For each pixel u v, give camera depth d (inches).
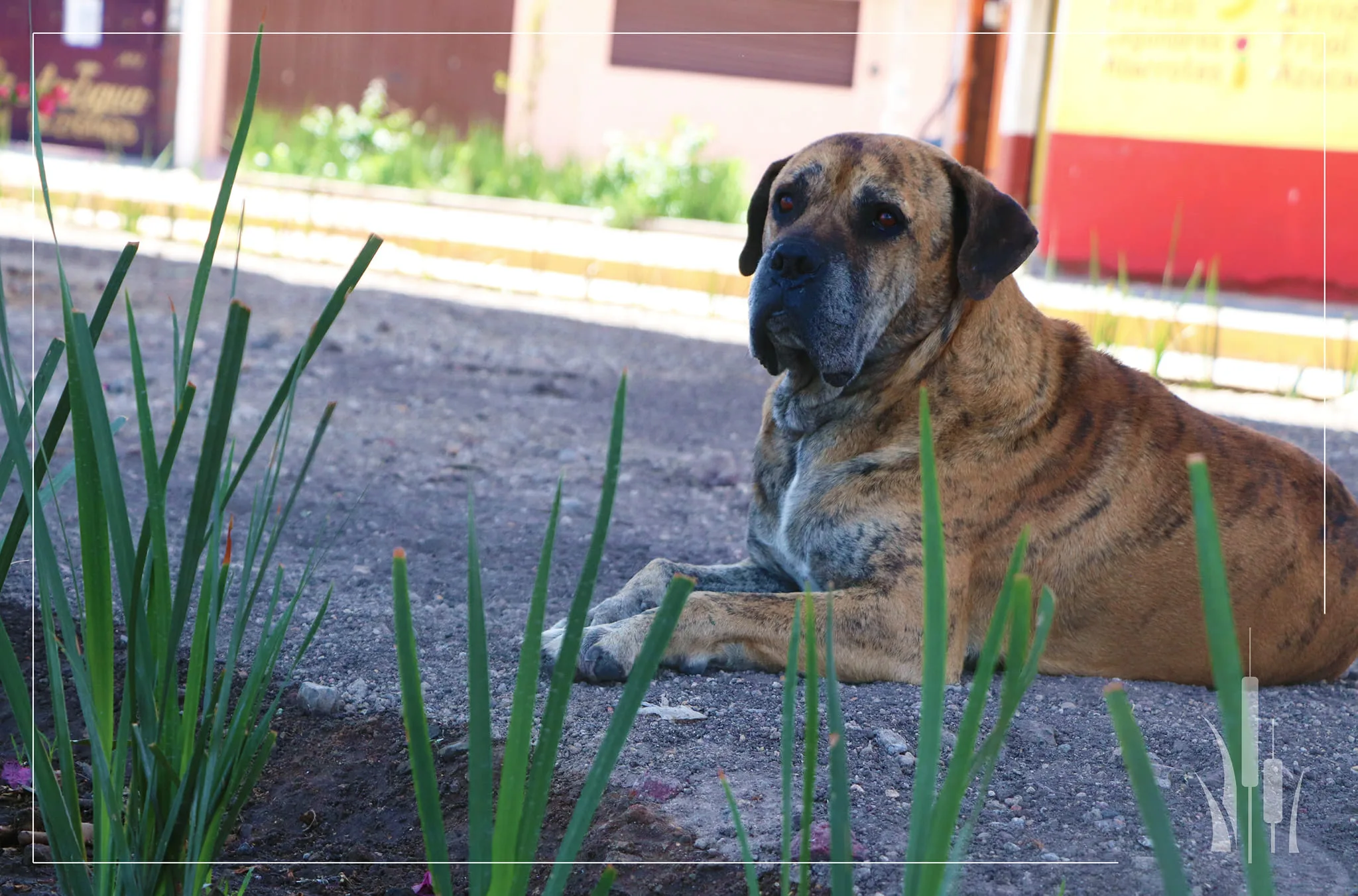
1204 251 392.8
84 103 591.5
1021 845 97.3
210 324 309.9
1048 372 138.6
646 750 109.6
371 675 126.0
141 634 69.0
